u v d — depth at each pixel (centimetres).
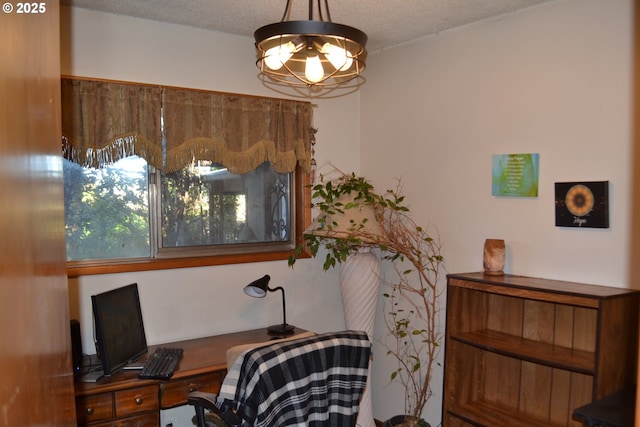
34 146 61
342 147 351
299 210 337
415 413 289
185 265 286
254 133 305
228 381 177
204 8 256
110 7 254
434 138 303
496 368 267
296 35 149
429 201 307
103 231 267
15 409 49
